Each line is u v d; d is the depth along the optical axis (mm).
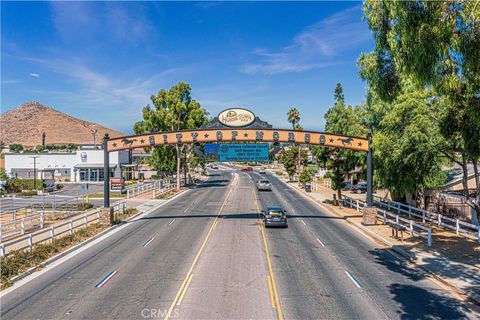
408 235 24219
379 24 16984
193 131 29734
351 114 37500
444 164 29750
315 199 46656
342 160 40500
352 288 14383
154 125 65875
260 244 22125
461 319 11586
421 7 13992
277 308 12289
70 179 78062
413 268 17281
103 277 15898
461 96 15859
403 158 25594
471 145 17656
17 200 47906
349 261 18453
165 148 67000
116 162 78188
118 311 12125
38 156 78250
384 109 31000
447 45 13617
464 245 21250
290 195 51938
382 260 18688
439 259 18406
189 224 29375
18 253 18578
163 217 33344
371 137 30250
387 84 18750
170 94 65562
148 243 22656
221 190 59094
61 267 17656
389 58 18266
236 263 17906
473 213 25859
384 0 15234
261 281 15141
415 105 23375
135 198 48469
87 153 78312
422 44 13594
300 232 25984
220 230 26688
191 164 87375
